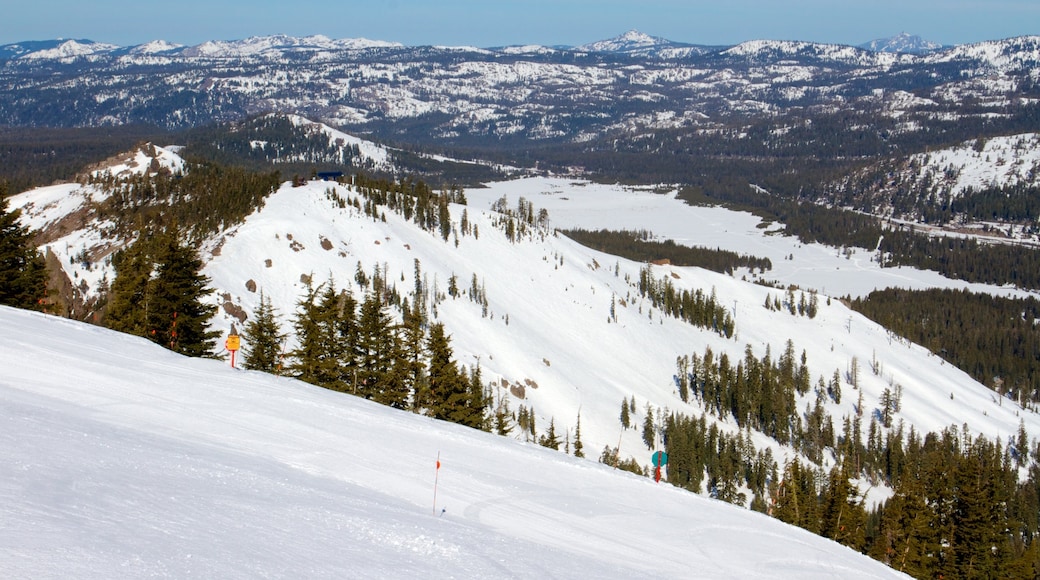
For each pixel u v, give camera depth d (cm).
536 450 3697
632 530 2720
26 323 4138
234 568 1370
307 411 3384
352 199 18388
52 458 1870
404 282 16200
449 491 2678
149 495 1752
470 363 14725
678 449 14538
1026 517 14875
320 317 6894
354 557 1641
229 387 3553
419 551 1812
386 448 3053
